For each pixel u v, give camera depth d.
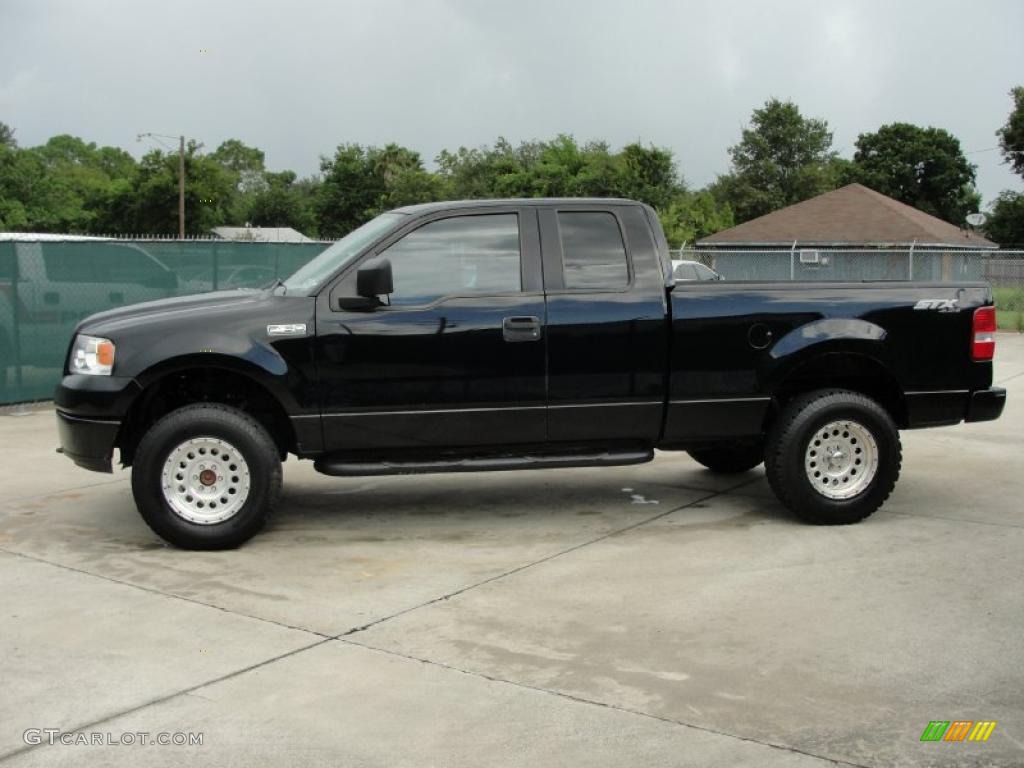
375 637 4.79
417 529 6.74
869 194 41.53
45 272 11.94
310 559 6.05
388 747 3.71
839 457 6.63
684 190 48.09
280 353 6.12
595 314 6.38
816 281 6.68
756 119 74.31
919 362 6.66
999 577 5.59
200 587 5.54
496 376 6.31
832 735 3.77
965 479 8.11
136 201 71.50
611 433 6.50
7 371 11.65
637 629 4.86
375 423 6.25
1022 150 55.47
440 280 6.35
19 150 79.12
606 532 6.61
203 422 6.06
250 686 4.24
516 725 3.87
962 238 40.59
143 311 6.34
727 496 7.61
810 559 5.96
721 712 3.96
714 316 6.48
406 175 69.62
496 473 8.54
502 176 51.56
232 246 14.09
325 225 81.06
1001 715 3.92
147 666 4.46
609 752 3.65
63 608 5.20
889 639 4.70
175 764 3.59
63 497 7.70
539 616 5.05
